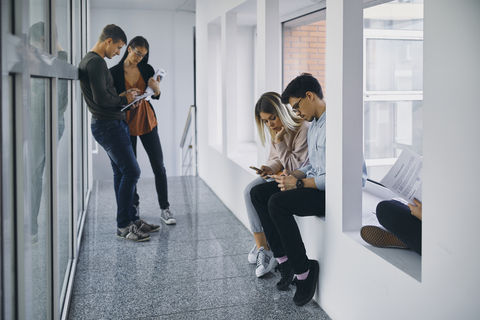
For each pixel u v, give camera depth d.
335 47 2.02
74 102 2.86
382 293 1.72
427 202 1.43
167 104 8.12
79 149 3.81
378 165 3.54
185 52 8.05
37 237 1.67
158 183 3.98
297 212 2.24
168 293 2.55
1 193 1.05
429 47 1.37
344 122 2.00
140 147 8.34
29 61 1.32
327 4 2.08
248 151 5.15
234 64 4.50
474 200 1.22
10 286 1.12
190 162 6.64
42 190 1.80
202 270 2.89
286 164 2.68
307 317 2.23
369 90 3.48
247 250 3.27
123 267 2.95
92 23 7.59
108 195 5.02
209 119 5.45
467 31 1.21
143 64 3.83
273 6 3.17
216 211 4.39
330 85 2.09
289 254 2.25
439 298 1.39
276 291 2.55
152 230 3.72
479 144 1.19
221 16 4.58
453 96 1.28
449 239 1.33
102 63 3.07
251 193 2.58
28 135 1.26
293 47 4.85
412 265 1.64
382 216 1.83
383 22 3.42
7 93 1.06
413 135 3.45
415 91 3.41
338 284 2.11
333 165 2.11
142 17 7.78
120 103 3.27
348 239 1.99
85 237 3.58
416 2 3.36
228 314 2.28
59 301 2.15
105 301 2.45
